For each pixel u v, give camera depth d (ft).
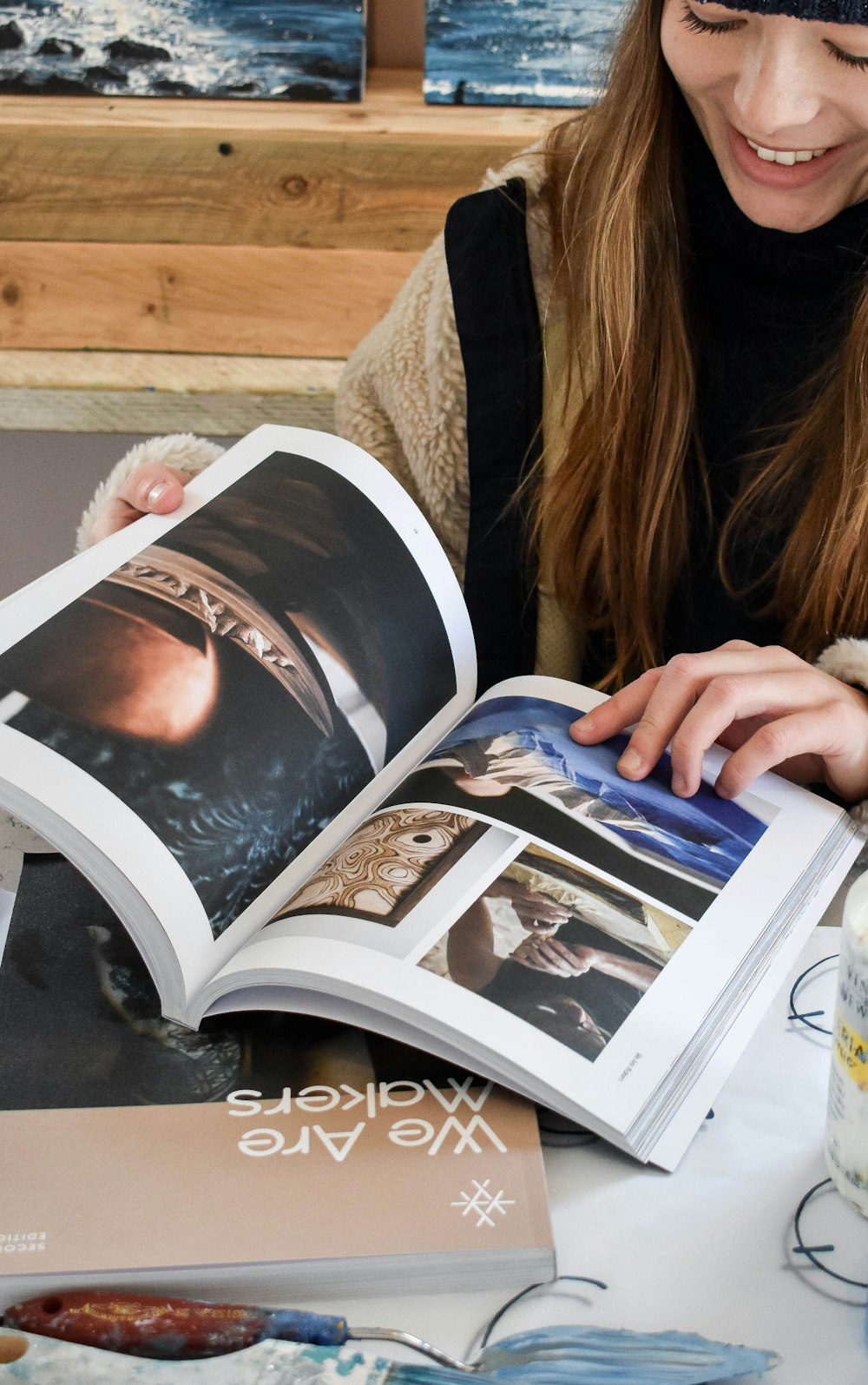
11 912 1.81
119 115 5.06
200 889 1.61
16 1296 1.31
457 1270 1.33
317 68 5.11
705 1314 1.30
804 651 2.67
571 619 2.98
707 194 2.57
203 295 5.42
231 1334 1.26
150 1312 1.27
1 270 5.38
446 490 3.10
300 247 5.28
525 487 2.96
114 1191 1.39
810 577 2.65
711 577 2.85
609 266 2.58
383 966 1.54
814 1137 1.51
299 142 5.00
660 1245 1.38
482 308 2.92
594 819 1.82
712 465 2.80
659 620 2.86
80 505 5.21
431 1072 1.55
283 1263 1.31
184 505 2.10
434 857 1.72
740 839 1.84
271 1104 1.51
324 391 5.60
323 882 1.68
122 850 1.55
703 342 2.73
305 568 2.00
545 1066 1.44
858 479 2.48
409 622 2.07
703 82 2.16
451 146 4.98
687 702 2.02
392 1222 1.35
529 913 1.63
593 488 2.78
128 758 1.63
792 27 1.90
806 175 2.22
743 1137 1.50
